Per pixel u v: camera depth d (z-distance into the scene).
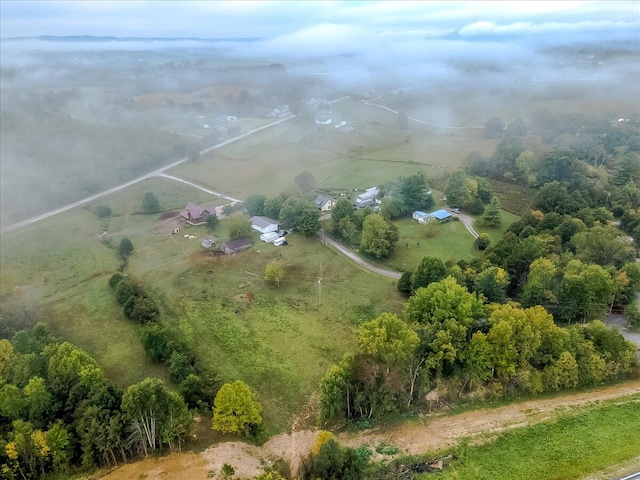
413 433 62.72
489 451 59.47
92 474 56.75
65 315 92.94
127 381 73.62
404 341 65.25
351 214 126.62
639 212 117.94
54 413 60.81
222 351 81.00
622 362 69.94
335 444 56.06
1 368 68.06
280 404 69.50
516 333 68.00
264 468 57.69
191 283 103.69
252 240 124.25
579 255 94.81
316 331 86.25
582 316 83.25
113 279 103.06
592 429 61.81
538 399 67.62
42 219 147.00
